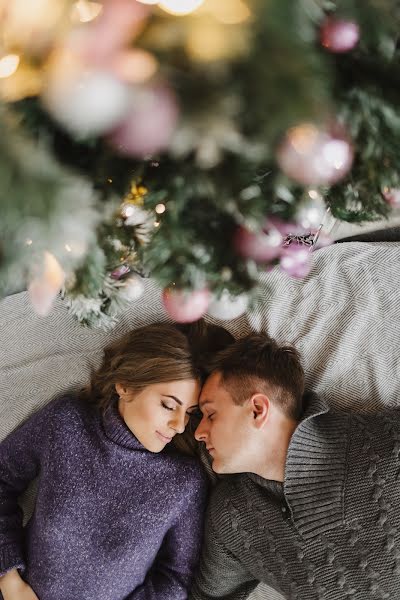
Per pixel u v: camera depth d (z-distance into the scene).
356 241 1.27
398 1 0.37
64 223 0.36
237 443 1.06
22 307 1.26
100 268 0.50
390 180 0.49
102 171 0.46
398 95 0.42
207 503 1.22
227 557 1.18
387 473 1.03
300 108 0.31
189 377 1.08
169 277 0.49
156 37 0.34
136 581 1.20
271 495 1.13
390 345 1.20
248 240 0.47
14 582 1.18
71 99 0.34
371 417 1.10
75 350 1.29
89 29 0.35
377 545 1.04
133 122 0.35
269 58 0.32
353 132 0.43
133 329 1.25
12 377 1.28
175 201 0.44
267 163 0.43
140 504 1.15
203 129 0.33
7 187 0.32
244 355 1.08
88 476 1.14
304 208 0.48
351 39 0.38
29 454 1.21
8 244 0.39
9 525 1.20
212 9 0.33
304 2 0.34
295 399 1.08
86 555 1.15
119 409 1.15
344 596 1.09
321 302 1.22
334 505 1.06
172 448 1.23
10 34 0.37
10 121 0.36
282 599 1.26
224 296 0.52
